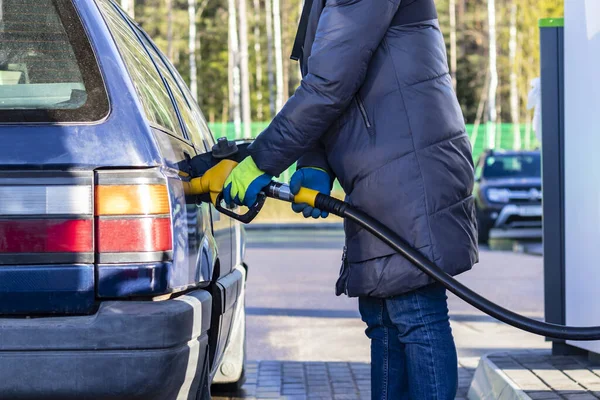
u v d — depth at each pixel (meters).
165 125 3.32
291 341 7.65
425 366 3.34
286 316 9.05
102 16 3.07
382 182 3.19
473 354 7.04
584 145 5.35
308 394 5.60
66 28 3.00
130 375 2.74
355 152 3.22
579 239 5.45
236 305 4.54
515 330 8.19
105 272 2.85
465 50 61.91
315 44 3.17
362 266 3.28
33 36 2.98
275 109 51.94
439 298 3.41
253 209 3.28
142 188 2.88
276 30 50.22
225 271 4.23
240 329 5.57
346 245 3.39
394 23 3.25
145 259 2.87
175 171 3.12
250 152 3.26
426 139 3.20
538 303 10.02
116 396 2.75
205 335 3.18
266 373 6.26
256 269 13.62
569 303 5.58
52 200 2.84
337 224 25.28
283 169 3.27
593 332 3.16
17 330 2.72
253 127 37.56
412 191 3.18
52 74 2.94
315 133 3.19
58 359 2.72
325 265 14.20
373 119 3.21
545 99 6.06
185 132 3.84
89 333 2.74
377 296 3.29
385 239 3.15
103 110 2.91
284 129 3.19
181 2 59.69
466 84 61.78
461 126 3.34
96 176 2.87
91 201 2.86
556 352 5.78
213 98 59.69
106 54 2.98
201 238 3.37
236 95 47.69
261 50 60.78
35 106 2.90
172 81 4.40
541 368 5.31
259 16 60.38
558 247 5.96
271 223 26.25
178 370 2.83
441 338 3.37
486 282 11.97
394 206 3.18
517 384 4.84
